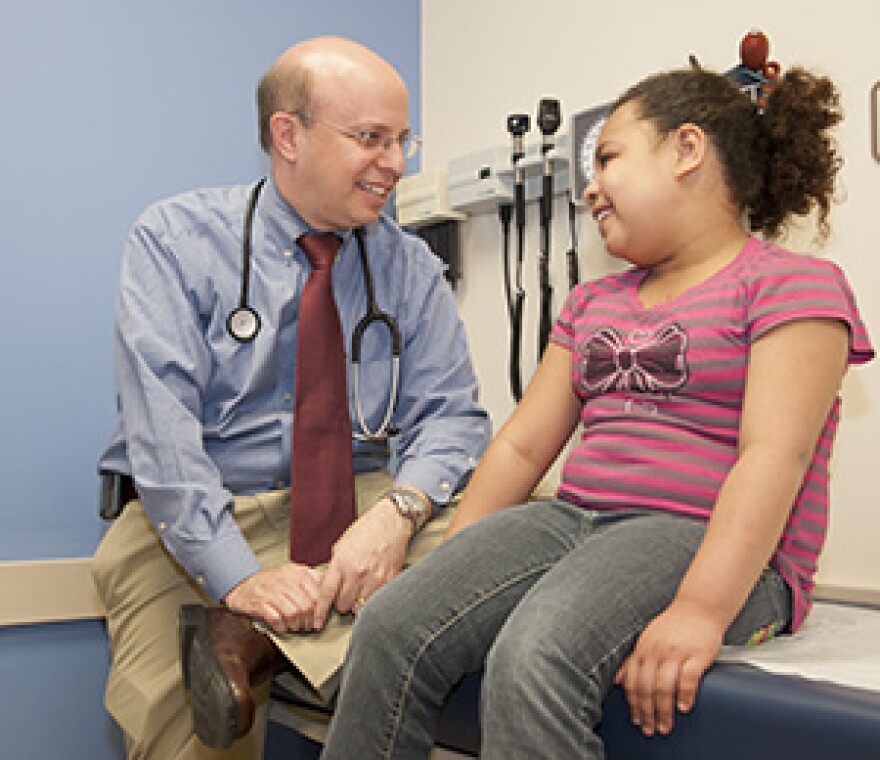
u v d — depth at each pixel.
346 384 1.58
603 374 1.18
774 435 0.98
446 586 1.04
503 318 2.25
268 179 1.72
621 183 1.18
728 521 0.95
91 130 2.04
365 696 1.00
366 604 1.06
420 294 1.73
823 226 1.59
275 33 2.28
